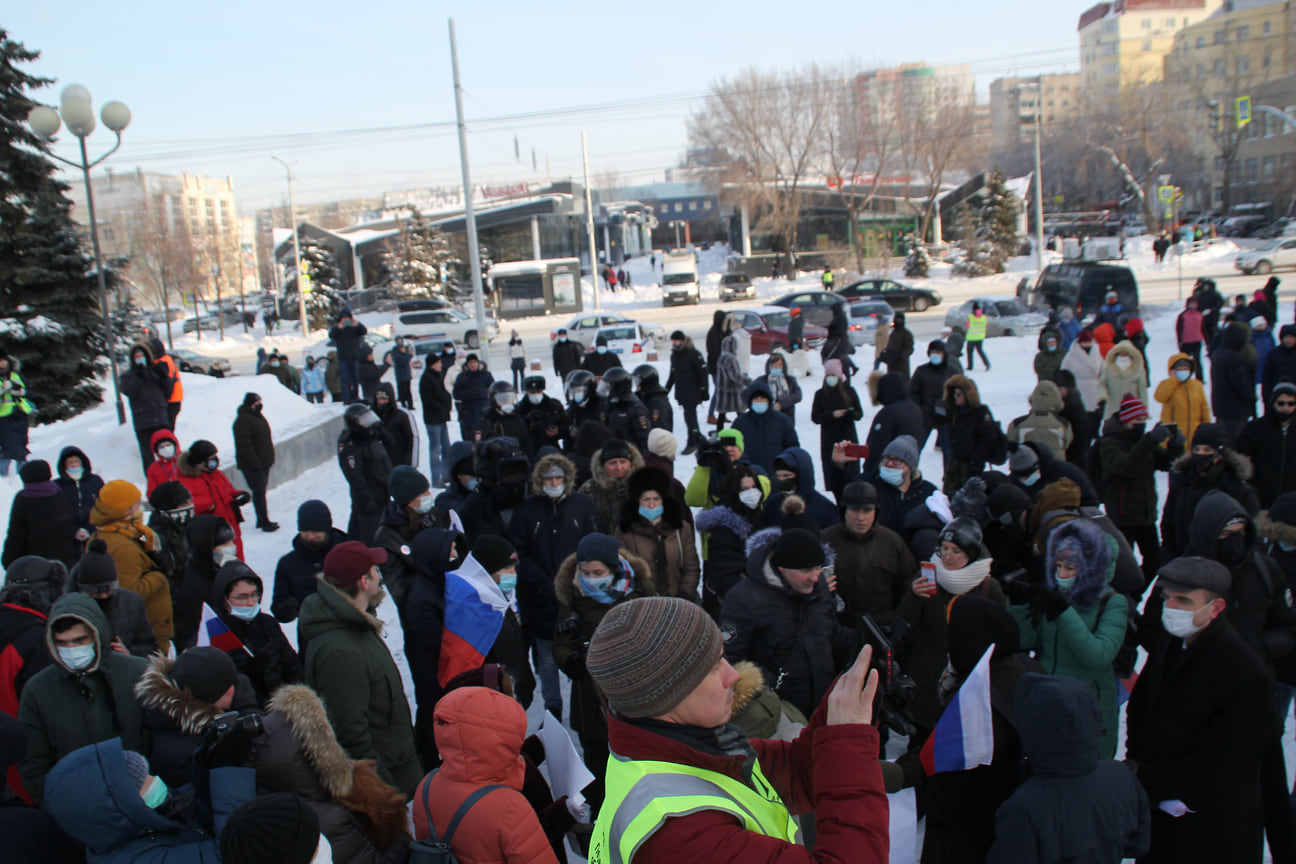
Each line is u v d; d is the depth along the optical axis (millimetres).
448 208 70938
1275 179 64750
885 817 1489
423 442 17250
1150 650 4172
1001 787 3295
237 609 4582
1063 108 119750
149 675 3238
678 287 48062
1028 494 5914
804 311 27859
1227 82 71250
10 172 21797
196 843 2756
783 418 8734
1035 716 2777
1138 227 68688
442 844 2643
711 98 54969
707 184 57219
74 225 22625
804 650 4258
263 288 109250
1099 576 4098
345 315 21453
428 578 4793
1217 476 5930
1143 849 2900
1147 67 81062
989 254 50375
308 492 13352
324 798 2902
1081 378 12125
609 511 6508
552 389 23016
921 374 11484
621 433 9828
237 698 3713
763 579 4297
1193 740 3355
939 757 3234
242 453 10820
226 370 33469
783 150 54938
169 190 128875
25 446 12852
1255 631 4281
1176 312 26797
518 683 5121
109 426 15492
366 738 3770
